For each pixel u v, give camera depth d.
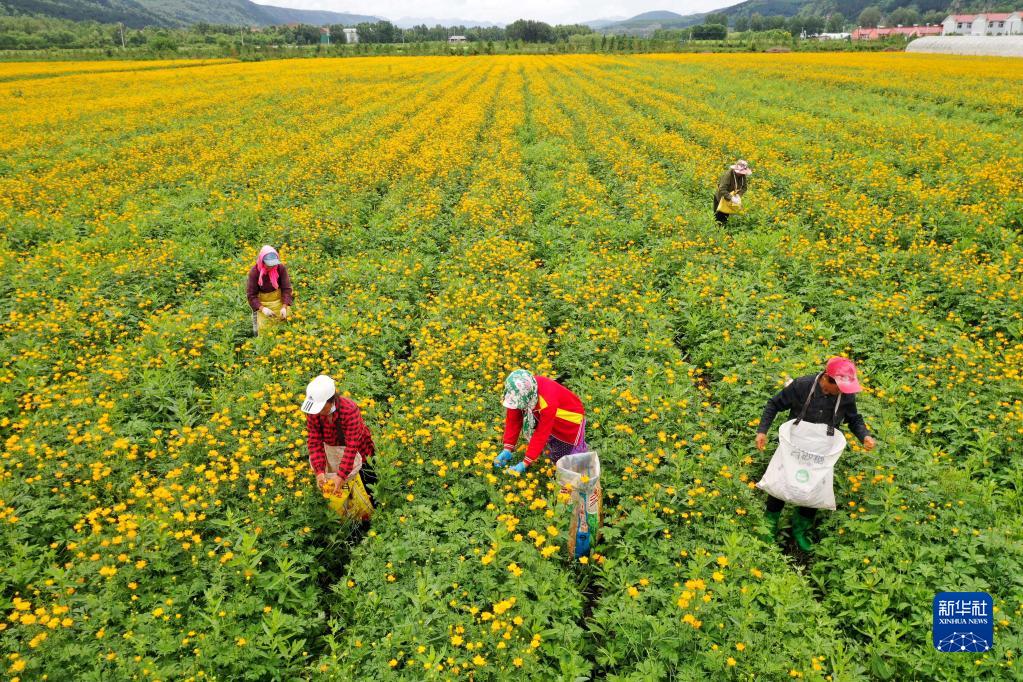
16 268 11.26
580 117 27.80
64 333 9.05
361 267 11.38
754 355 8.13
